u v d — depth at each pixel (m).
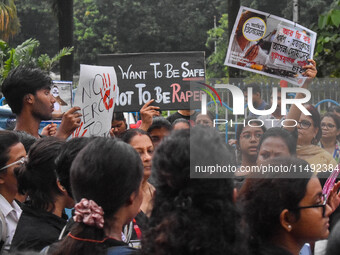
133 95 4.48
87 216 1.76
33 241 2.31
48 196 2.47
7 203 2.75
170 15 33.41
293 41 3.15
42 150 2.48
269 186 1.93
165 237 1.53
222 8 32.50
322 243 2.21
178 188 1.60
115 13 32.75
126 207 1.85
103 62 4.48
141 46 33.34
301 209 1.93
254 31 3.15
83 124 3.42
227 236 1.55
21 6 30.97
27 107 3.46
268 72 3.15
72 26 12.59
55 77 24.84
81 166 1.80
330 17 4.94
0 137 2.72
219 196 1.58
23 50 10.38
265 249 1.88
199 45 34.12
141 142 3.07
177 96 4.50
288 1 21.22
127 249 1.74
